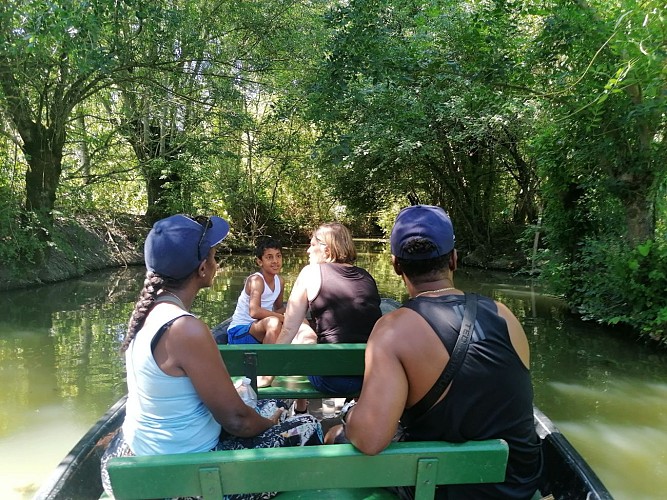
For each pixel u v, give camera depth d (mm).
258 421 1749
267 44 11539
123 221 15633
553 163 7582
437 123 11648
